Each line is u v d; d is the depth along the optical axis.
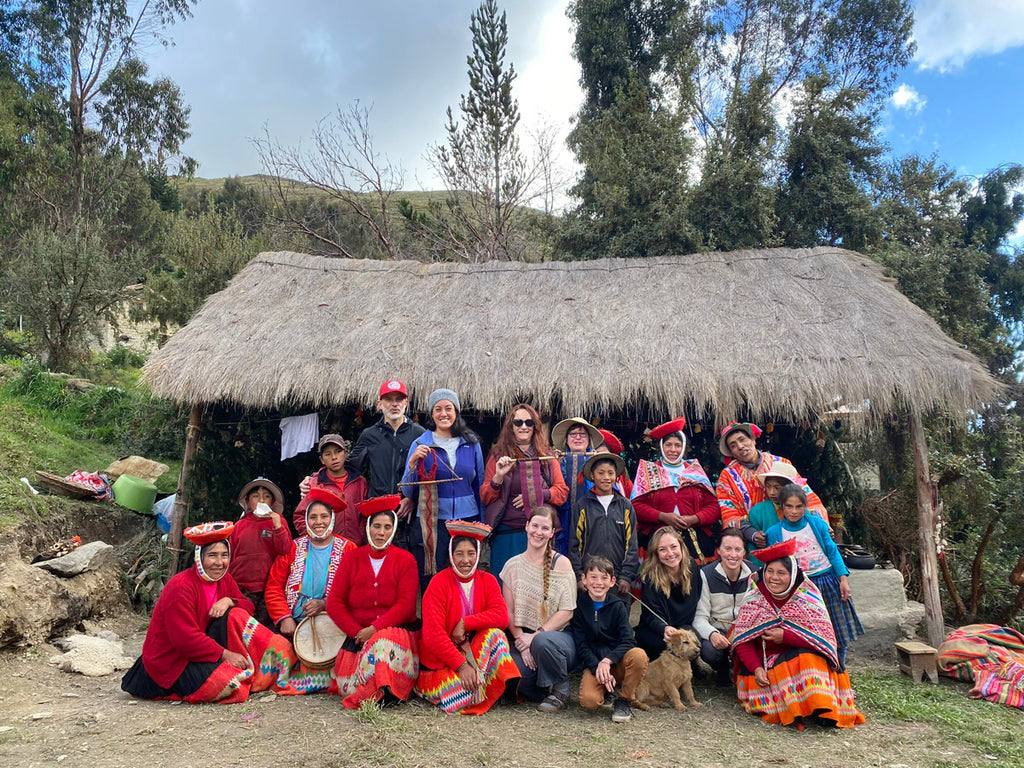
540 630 4.74
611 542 5.16
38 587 5.70
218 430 7.68
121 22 24.11
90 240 15.53
